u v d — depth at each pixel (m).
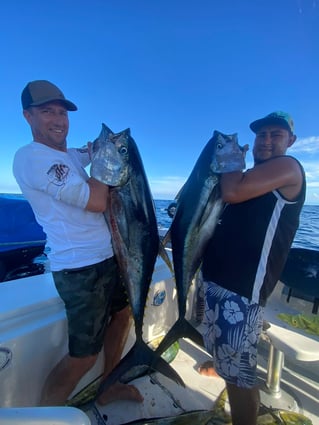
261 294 1.45
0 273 2.60
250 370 1.43
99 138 1.56
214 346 1.52
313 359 1.50
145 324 2.21
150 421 1.59
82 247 1.49
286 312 2.09
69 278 1.48
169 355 2.19
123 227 1.58
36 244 2.85
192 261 1.64
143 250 1.62
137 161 1.62
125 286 1.63
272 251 1.44
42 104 1.48
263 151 1.68
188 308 2.63
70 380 1.47
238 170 1.54
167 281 2.37
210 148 1.61
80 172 1.66
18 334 1.37
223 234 1.57
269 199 1.46
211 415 1.67
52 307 1.58
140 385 1.94
